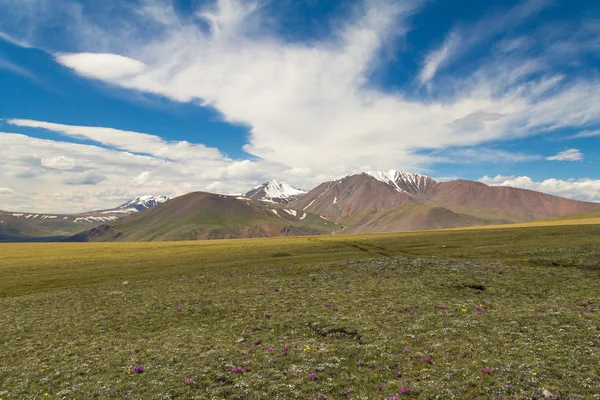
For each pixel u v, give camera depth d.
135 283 62.06
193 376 24.58
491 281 47.16
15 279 67.56
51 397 22.77
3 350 32.31
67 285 62.91
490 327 30.27
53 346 32.84
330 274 60.16
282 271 65.88
